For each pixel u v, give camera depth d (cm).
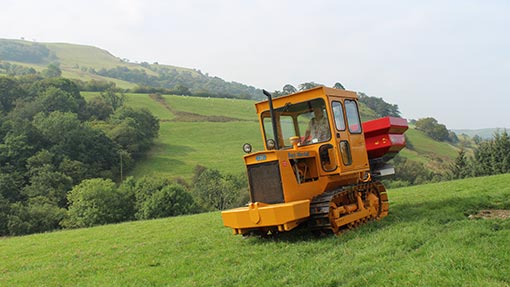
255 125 8312
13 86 7275
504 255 504
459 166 4394
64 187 4506
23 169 4828
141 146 6669
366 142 1057
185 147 6938
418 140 7794
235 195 4497
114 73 17838
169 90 12312
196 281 600
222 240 929
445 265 491
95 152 5616
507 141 3950
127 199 4100
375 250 615
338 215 794
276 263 634
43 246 1189
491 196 1103
